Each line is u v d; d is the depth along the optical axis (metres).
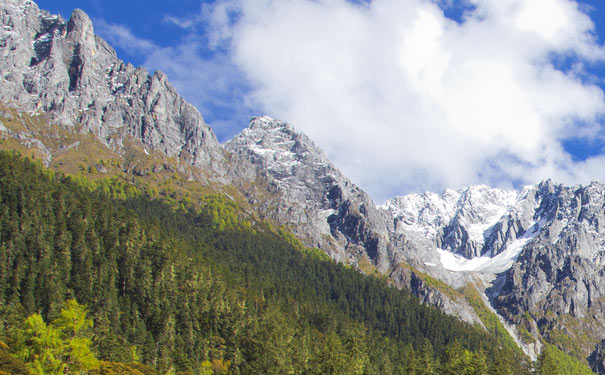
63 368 116.38
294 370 187.25
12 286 194.88
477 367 196.38
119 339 188.50
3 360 112.25
